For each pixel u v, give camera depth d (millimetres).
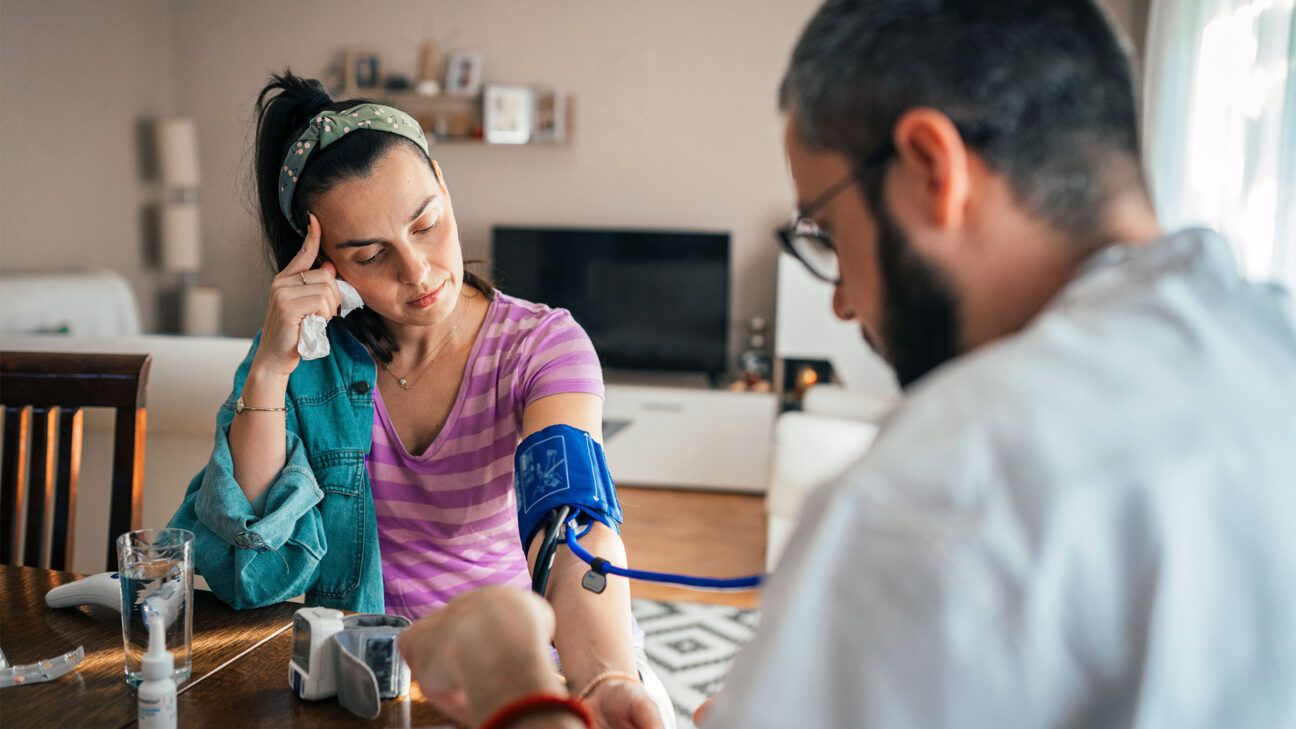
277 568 1193
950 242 501
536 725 519
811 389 3766
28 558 1521
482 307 1377
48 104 5020
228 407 1293
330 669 942
